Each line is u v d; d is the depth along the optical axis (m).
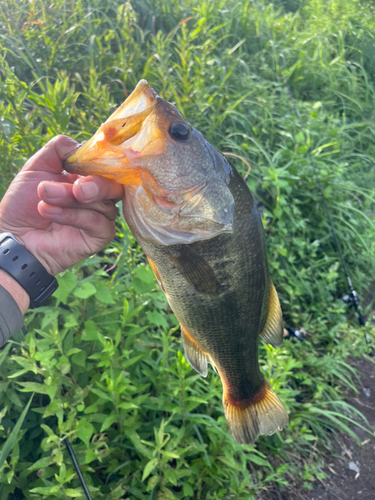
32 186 0.28
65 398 0.39
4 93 0.58
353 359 0.72
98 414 0.40
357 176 0.98
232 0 1.19
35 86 0.75
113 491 0.39
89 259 0.47
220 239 0.30
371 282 0.86
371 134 1.12
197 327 0.33
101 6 0.96
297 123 0.91
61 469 0.34
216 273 0.31
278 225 0.75
